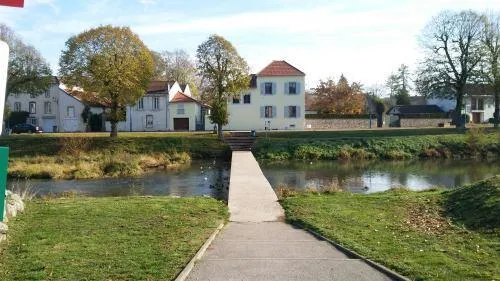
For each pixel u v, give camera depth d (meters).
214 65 39.09
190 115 56.56
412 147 38.22
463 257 7.64
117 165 28.11
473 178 26.02
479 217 10.91
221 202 14.74
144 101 56.88
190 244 8.59
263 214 13.02
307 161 34.97
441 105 75.50
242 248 8.61
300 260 7.48
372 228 10.51
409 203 13.78
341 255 7.98
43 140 37.03
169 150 36.84
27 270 6.82
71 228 10.03
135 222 10.85
